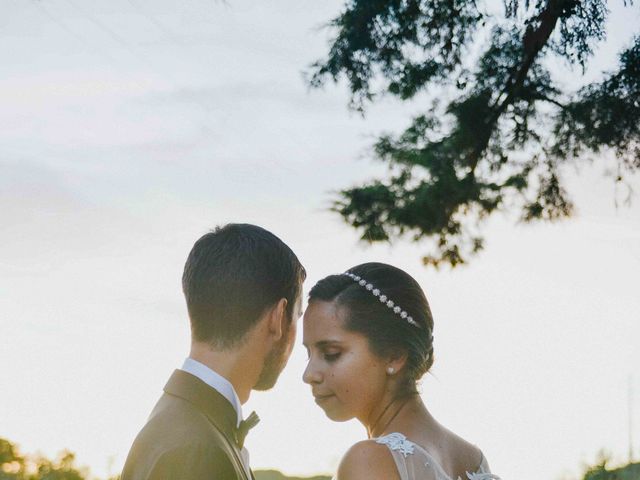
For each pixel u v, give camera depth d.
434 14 7.47
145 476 1.84
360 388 2.21
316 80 7.71
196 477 1.83
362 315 2.21
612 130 7.58
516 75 7.56
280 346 2.13
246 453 2.13
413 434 2.15
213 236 2.13
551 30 7.46
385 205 7.56
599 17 7.34
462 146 7.49
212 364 2.04
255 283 2.06
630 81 7.52
